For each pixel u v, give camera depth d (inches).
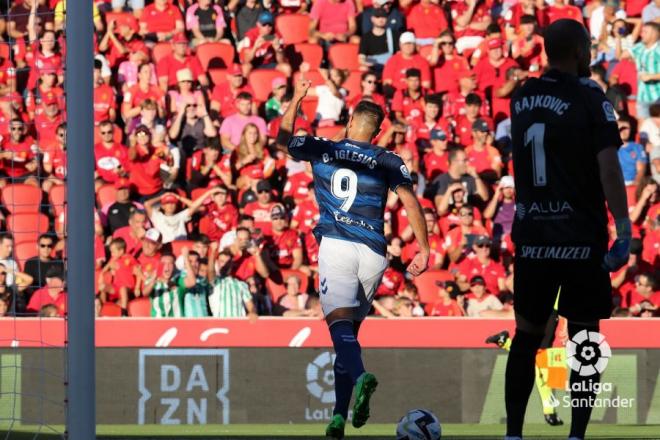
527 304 614.9
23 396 1405.0
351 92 1801.2
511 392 619.5
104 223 1616.6
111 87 1736.0
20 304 1525.6
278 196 1665.8
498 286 1579.7
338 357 690.2
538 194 601.0
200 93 1742.1
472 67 1798.7
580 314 613.6
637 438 1096.2
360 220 711.1
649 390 1423.5
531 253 606.9
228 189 1662.2
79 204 701.3
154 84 1753.2
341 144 726.5
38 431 1198.9
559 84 600.1
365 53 1831.9
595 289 602.9
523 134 606.2
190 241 1601.9
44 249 1562.5
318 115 1754.4
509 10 1850.4
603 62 1786.4
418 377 1443.2
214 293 1534.2
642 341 1428.4
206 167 1680.6
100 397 1439.5
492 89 1782.7
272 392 1444.4
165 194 1627.7
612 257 577.3
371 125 735.1
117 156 1668.3
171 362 1446.9
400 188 706.2
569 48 607.5
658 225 1619.1
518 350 621.6
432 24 1843.0
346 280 705.0
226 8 1834.4
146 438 1125.7
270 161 1681.8
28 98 1710.1
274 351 1449.3
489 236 1625.2
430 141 1716.3
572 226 593.0
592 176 593.3
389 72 1787.6
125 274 1557.6
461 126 1727.4
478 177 1664.6
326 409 1445.6
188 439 1109.7
